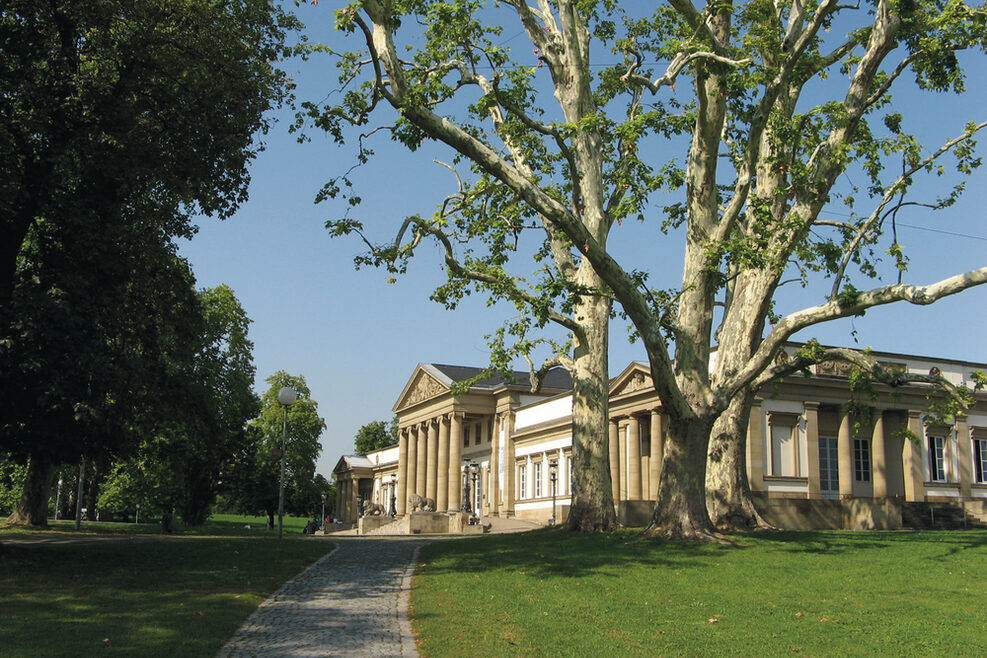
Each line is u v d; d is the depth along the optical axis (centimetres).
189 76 2247
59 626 1209
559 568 1884
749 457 4559
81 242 1977
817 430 4772
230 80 2372
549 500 6525
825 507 3388
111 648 1080
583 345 2639
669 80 2170
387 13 1759
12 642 1095
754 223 2097
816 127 2320
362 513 6619
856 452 5006
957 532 2733
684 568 1850
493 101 1947
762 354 2128
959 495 5138
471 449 8150
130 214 2480
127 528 5250
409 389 8581
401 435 8819
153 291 2677
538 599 1523
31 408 1884
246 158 2534
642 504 3203
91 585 1611
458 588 1666
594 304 2636
